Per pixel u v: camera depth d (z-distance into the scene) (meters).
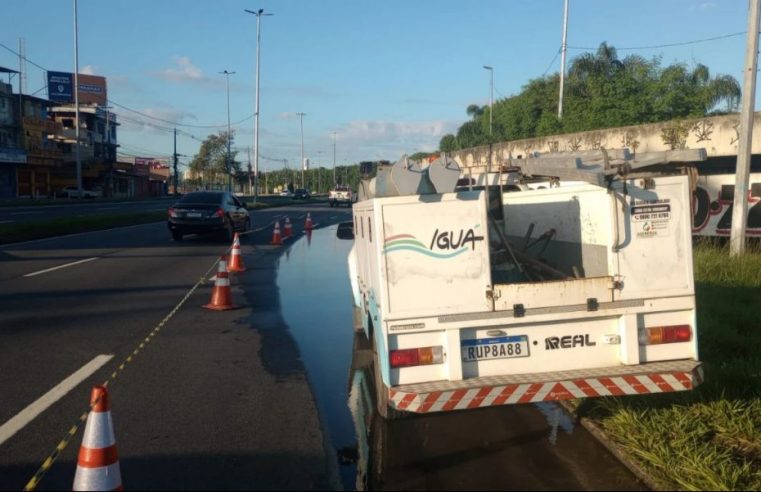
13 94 62.94
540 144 22.80
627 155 5.98
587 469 4.67
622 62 33.28
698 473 4.36
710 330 7.74
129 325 9.42
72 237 23.47
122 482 4.46
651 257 5.05
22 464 4.81
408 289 4.85
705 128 17.48
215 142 95.75
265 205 55.50
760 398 5.63
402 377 4.86
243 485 4.48
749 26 13.27
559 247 6.17
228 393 6.46
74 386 6.59
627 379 4.86
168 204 58.09
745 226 13.52
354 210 8.09
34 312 10.12
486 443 5.17
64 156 70.69
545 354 5.01
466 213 4.87
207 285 13.12
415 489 4.42
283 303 11.40
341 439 5.32
